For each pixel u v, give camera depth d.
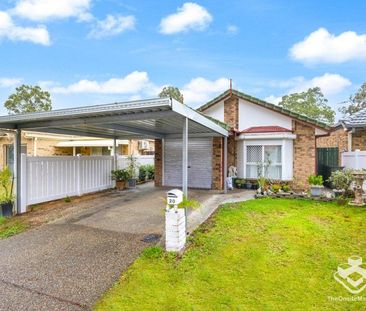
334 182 10.28
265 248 5.65
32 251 5.65
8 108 36.59
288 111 13.20
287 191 11.77
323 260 5.08
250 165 13.80
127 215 8.32
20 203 8.91
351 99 31.88
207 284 4.28
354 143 12.57
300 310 3.61
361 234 6.41
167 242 5.45
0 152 18.20
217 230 6.82
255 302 3.79
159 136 13.55
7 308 3.74
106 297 3.98
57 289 4.21
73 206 9.69
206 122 8.51
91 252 5.55
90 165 12.67
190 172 14.37
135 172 15.98
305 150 13.13
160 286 4.25
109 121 6.98
